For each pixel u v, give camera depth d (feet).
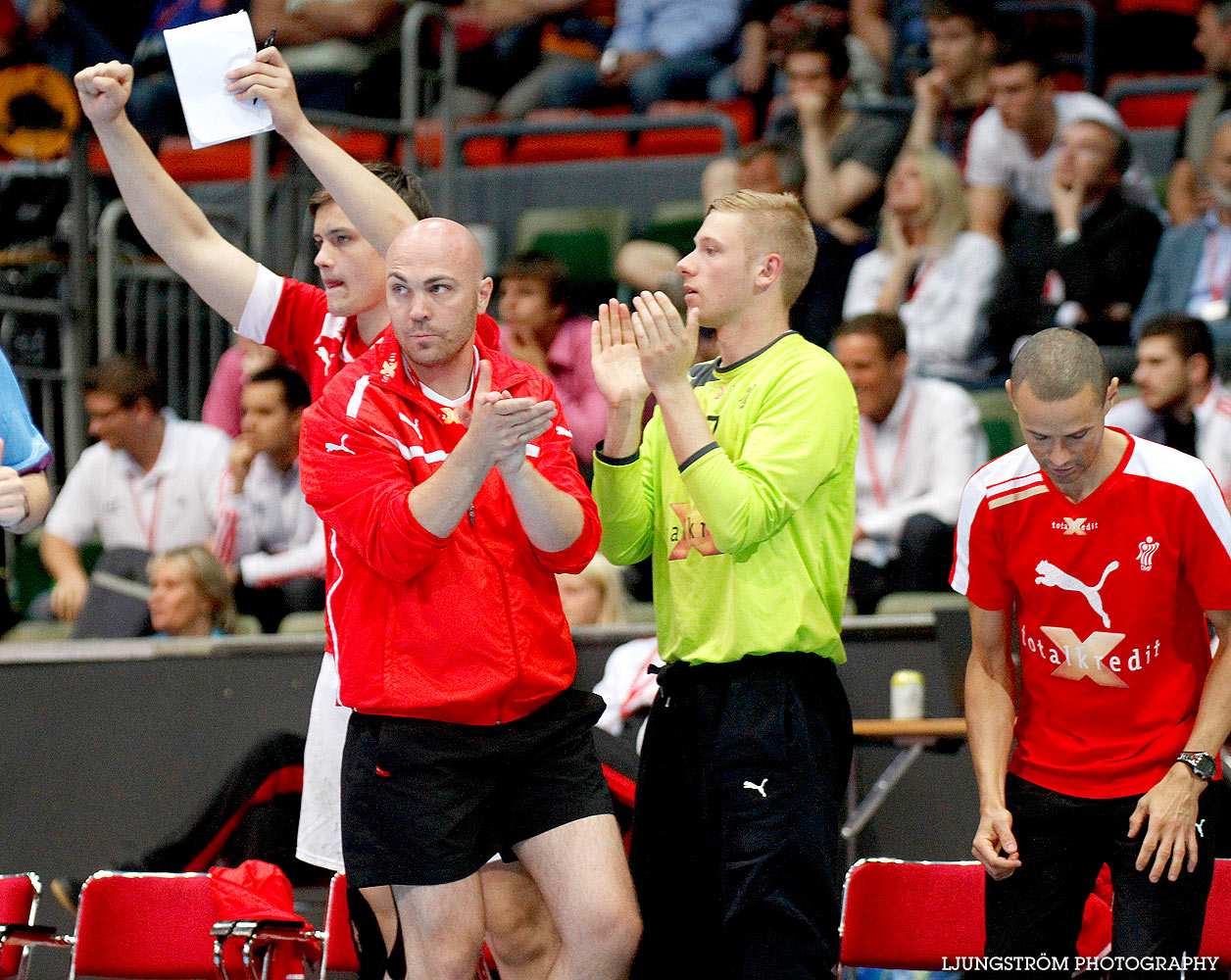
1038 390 31.81
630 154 96.58
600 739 44.88
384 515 30.58
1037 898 34.91
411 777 31.71
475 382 31.45
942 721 47.91
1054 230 74.84
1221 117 77.77
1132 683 34.06
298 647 58.13
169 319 85.46
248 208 94.12
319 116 84.89
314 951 41.32
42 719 60.13
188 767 58.54
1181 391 62.80
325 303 38.68
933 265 74.18
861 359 63.31
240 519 68.64
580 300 87.86
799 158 78.38
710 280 35.24
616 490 35.58
